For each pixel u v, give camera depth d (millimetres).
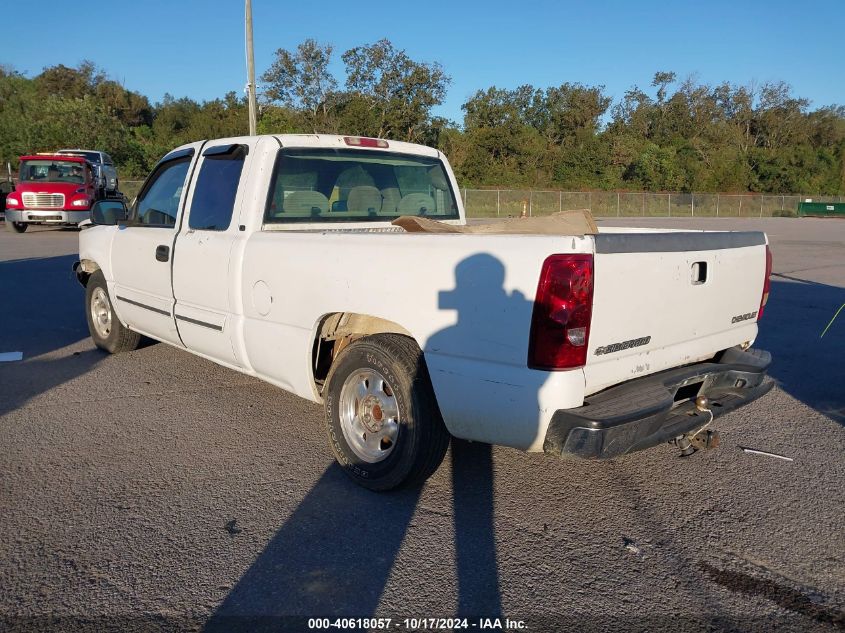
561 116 60844
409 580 3193
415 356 3740
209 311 5070
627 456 4672
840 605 3064
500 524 3730
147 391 5953
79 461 4469
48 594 3047
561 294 3146
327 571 3256
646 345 3572
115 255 6363
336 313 4203
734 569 3330
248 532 3602
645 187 59188
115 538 3523
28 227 24766
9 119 47219
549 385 3191
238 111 58719
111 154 46031
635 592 3131
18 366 6699
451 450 4711
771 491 4168
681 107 72938
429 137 46188
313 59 42500
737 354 4297
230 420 5262
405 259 3686
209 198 5148
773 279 14195
